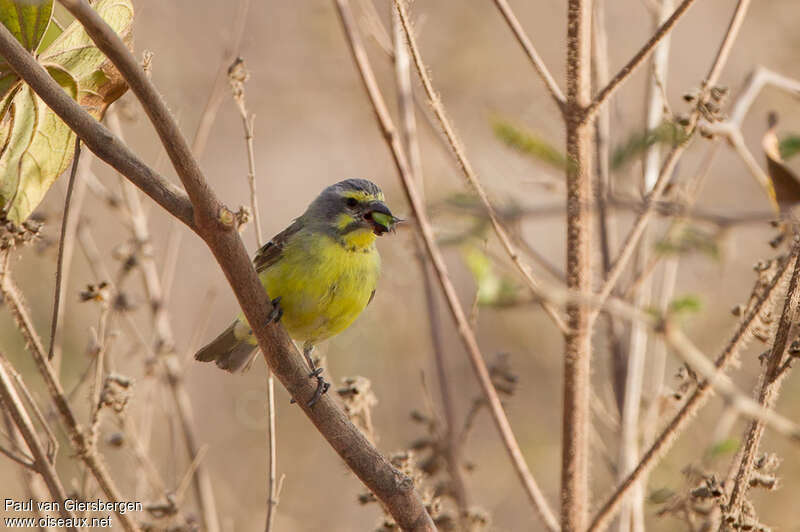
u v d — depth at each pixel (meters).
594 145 9.63
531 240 19.03
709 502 8.65
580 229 8.20
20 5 7.05
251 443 19.53
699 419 13.23
